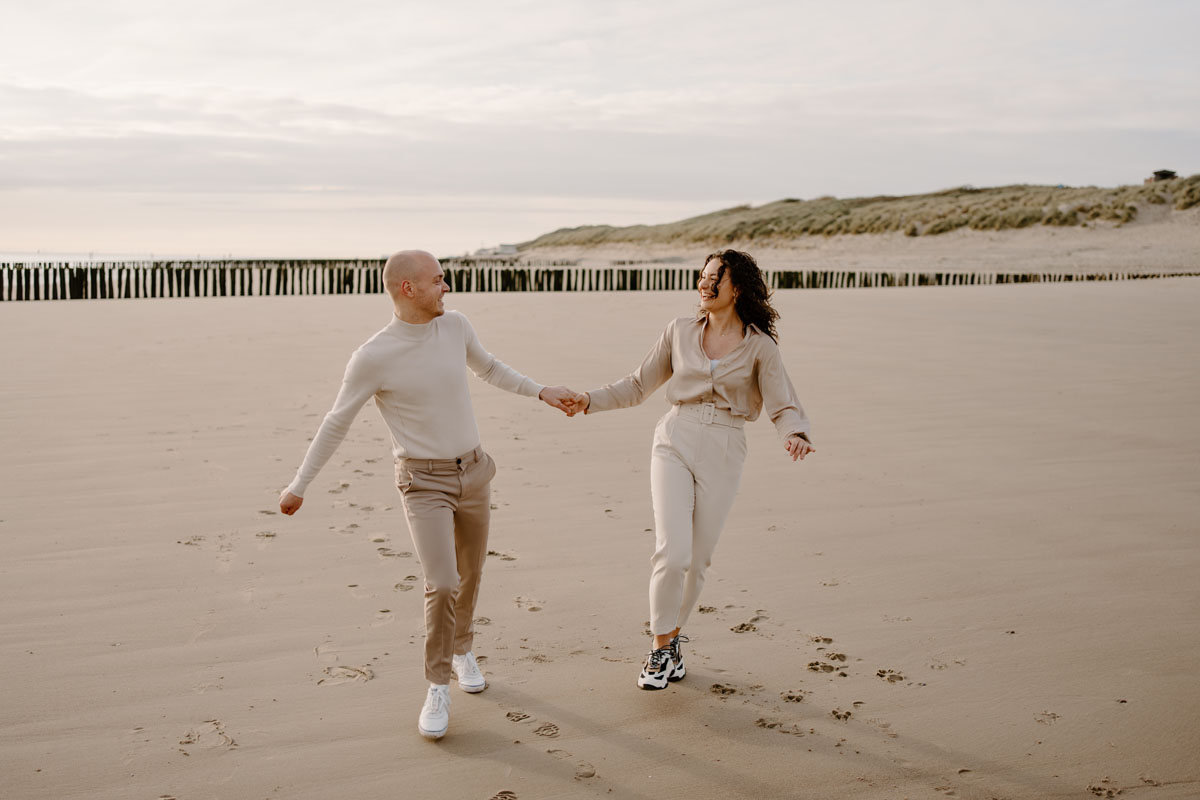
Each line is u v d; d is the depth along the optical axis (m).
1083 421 7.34
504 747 2.78
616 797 2.53
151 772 2.60
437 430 2.96
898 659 3.36
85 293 19.97
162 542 4.44
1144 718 2.95
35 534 4.50
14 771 2.59
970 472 5.88
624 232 86.94
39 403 7.51
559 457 6.20
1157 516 4.99
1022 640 3.51
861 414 7.62
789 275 29.44
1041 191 57.41
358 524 4.76
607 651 3.43
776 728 2.89
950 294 19.67
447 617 2.88
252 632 3.50
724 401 3.21
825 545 4.54
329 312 16.05
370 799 2.50
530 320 14.76
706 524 3.18
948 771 2.66
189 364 9.68
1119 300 17.70
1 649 3.31
